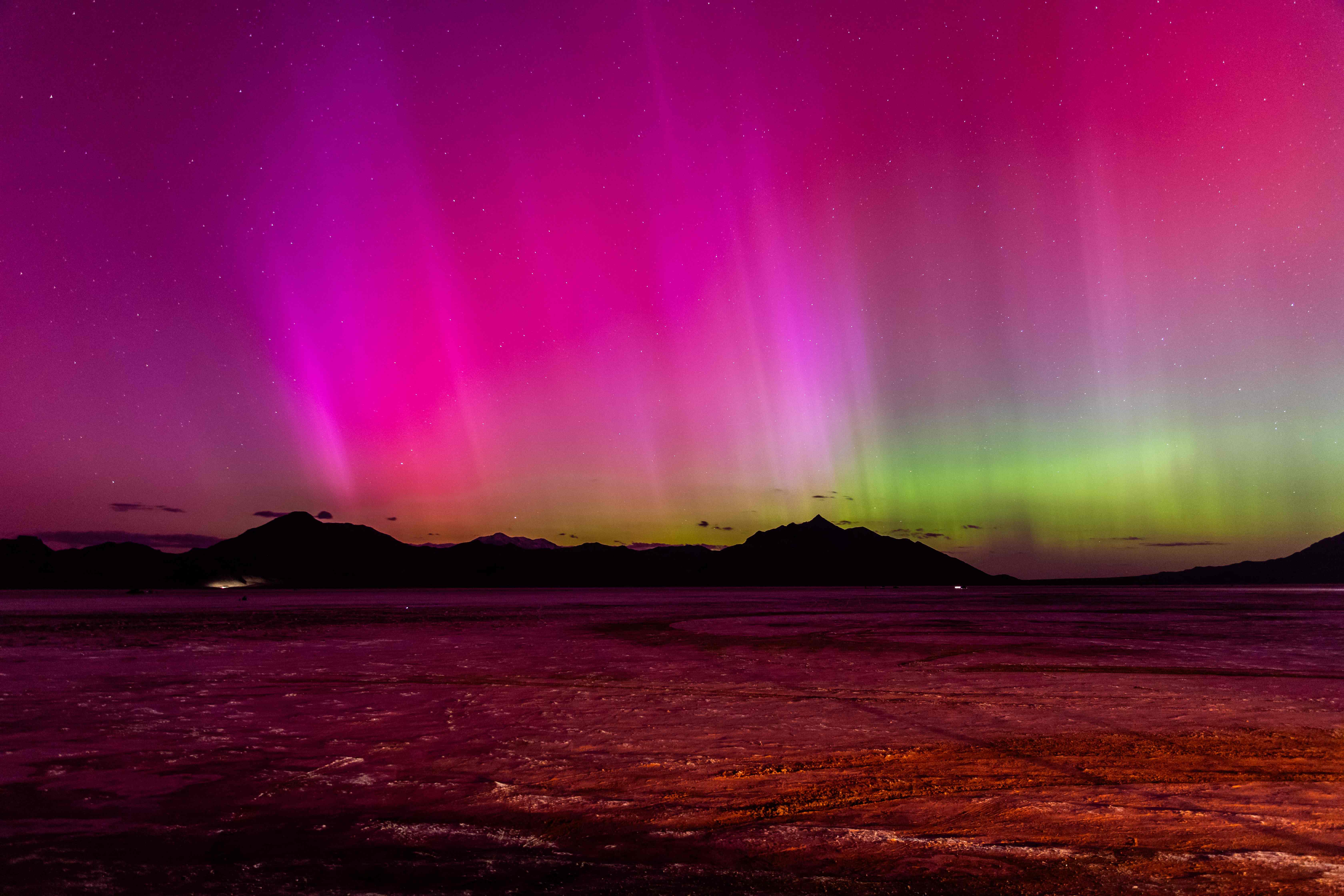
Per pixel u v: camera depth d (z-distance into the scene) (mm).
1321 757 7793
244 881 4660
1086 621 32531
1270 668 15484
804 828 5641
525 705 11312
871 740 8797
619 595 104688
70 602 65312
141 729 9578
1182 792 6480
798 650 19984
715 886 4516
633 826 5742
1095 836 5332
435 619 36344
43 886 4590
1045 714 10398
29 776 7250
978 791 6609
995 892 4363
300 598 87812
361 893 4473
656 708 11047
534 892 4465
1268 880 4480
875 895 4355
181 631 27469
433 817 5988
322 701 11773
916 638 23516
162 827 5746
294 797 6559
